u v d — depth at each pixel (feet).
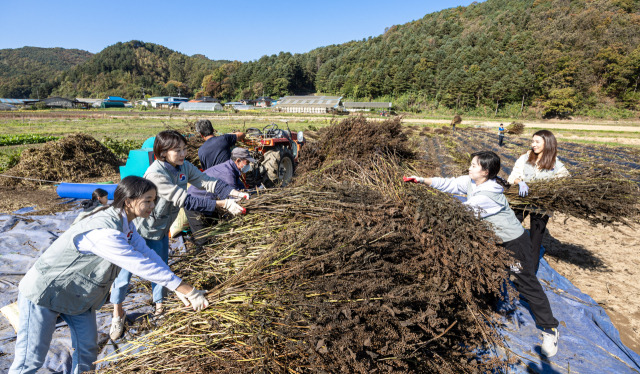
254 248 8.38
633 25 317.42
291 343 5.41
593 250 15.85
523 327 9.75
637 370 8.49
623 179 11.63
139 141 56.29
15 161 32.22
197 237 10.02
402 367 5.60
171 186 8.54
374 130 16.58
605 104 259.19
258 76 501.56
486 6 578.66
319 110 257.55
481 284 7.90
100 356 8.32
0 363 8.17
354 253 6.89
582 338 9.53
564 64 274.98
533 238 11.67
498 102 290.97
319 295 6.25
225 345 5.90
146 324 7.09
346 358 5.07
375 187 10.52
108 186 15.62
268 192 10.62
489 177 8.74
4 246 14.73
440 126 154.92
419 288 7.09
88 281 6.29
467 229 7.89
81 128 104.73
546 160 11.60
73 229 6.10
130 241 6.77
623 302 11.68
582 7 402.31
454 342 7.39
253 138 20.06
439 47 470.39
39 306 6.15
